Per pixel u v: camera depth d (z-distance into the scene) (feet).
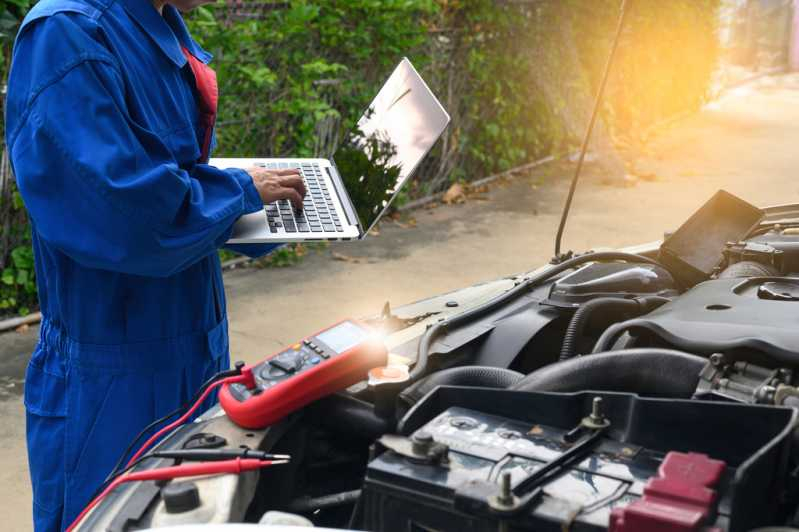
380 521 4.39
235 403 5.45
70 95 5.75
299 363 5.51
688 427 4.32
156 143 6.11
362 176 7.80
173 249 5.98
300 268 19.02
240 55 18.54
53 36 5.82
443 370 6.06
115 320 6.61
